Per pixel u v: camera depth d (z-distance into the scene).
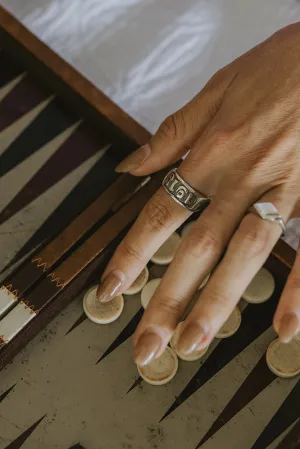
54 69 0.53
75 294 0.49
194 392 0.47
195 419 0.47
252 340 0.49
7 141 0.53
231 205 0.44
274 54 0.48
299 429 0.45
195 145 0.46
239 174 0.45
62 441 0.46
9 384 0.47
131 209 0.50
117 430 0.46
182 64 0.57
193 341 0.42
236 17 0.58
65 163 0.53
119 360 0.48
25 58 0.54
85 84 0.53
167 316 0.43
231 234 0.44
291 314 0.42
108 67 0.56
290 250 0.49
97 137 0.54
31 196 0.52
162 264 0.50
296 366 0.48
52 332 0.48
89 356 0.48
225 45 0.58
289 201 0.45
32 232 0.51
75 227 0.49
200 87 0.56
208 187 0.46
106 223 0.49
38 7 0.56
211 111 0.48
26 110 0.54
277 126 0.46
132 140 0.52
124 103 0.55
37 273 0.48
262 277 0.50
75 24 0.57
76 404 0.46
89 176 0.53
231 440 0.46
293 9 0.59
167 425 0.46
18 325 0.46
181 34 0.57
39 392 0.47
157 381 0.47
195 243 0.44
